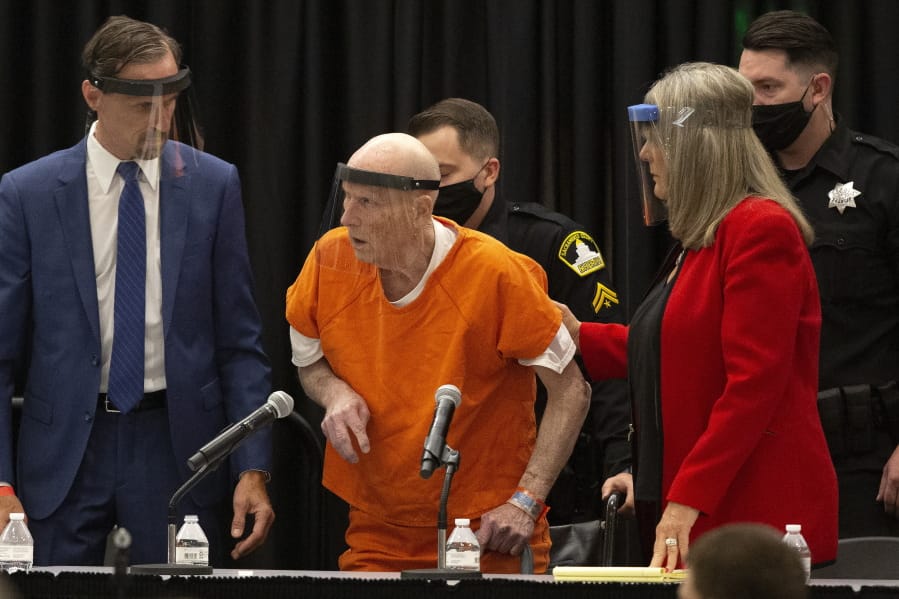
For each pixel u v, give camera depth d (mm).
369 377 8297
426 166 8055
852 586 5812
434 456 6934
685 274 7590
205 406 9023
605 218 12211
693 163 7488
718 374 7422
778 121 9836
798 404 7336
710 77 7574
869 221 9820
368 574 6863
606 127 12227
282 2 12211
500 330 8227
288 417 11250
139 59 8492
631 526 11062
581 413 8406
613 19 12062
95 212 8953
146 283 8930
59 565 8586
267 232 12148
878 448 9750
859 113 12016
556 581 6027
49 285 8844
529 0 12125
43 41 12086
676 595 5824
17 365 9102
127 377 8797
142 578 6027
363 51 12164
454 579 6426
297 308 8562
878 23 11898
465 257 8242
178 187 9078
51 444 8766
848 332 9781
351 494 8469
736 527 4082
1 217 8914
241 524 8969
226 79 12336
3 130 12125
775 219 7266
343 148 12258
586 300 10078
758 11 12367
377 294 8305
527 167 12125
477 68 12273
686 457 7352
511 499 8203
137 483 8805
